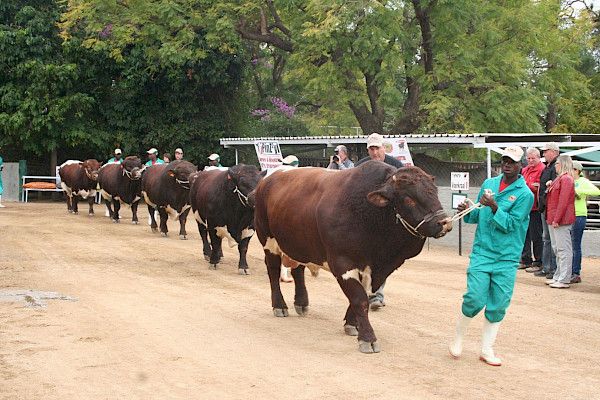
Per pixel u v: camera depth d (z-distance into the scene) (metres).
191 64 30.27
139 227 22.80
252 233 14.10
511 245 7.61
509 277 7.62
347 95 27.78
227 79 31.45
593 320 10.05
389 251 8.20
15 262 15.09
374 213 8.02
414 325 9.66
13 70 31.27
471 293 7.62
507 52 26.39
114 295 11.70
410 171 7.70
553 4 29.03
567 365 7.78
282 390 6.87
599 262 15.81
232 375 7.38
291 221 9.23
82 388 6.97
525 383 7.11
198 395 6.75
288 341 8.78
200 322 9.81
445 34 25.61
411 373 7.42
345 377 7.28
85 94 31.80
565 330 9.45
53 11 31.97
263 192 10.10
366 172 8.23
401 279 13.41
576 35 30.14
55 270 14.16
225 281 13.23
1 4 31.70
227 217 13.96
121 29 29.22
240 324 9.70
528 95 25.72
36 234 20.22
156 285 12.70
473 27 26.86
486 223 7.68
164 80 32.28
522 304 11.16
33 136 32.22
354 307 8.34
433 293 12.01
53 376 7.35
